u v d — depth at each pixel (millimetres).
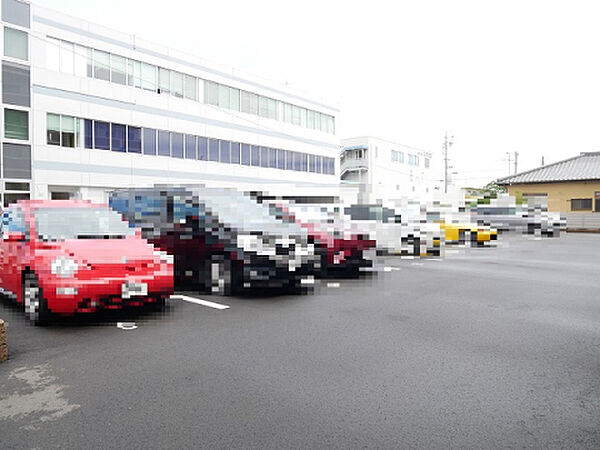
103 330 4906
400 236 12531
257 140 34312
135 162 26125
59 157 22906
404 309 5992
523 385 3465
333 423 2855
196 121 29641
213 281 6785
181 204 7105
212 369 3760
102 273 4945
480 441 2648
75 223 5816
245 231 6688
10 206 6211
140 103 26453
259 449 2545
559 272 9508
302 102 38844
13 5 21469
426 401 3178
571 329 5043
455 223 16344
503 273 9328
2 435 2676
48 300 4812
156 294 5266
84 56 24062
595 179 30312
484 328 5066
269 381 3514
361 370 3758
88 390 3324
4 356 3924
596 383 3508
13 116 21484
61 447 2547
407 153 59375
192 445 2584
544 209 23781
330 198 23953
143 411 2996
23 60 21750
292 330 4938
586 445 2607
